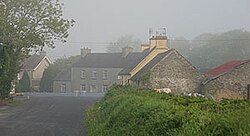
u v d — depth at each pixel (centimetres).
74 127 2330
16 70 4656
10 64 4525
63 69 9538
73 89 9106
